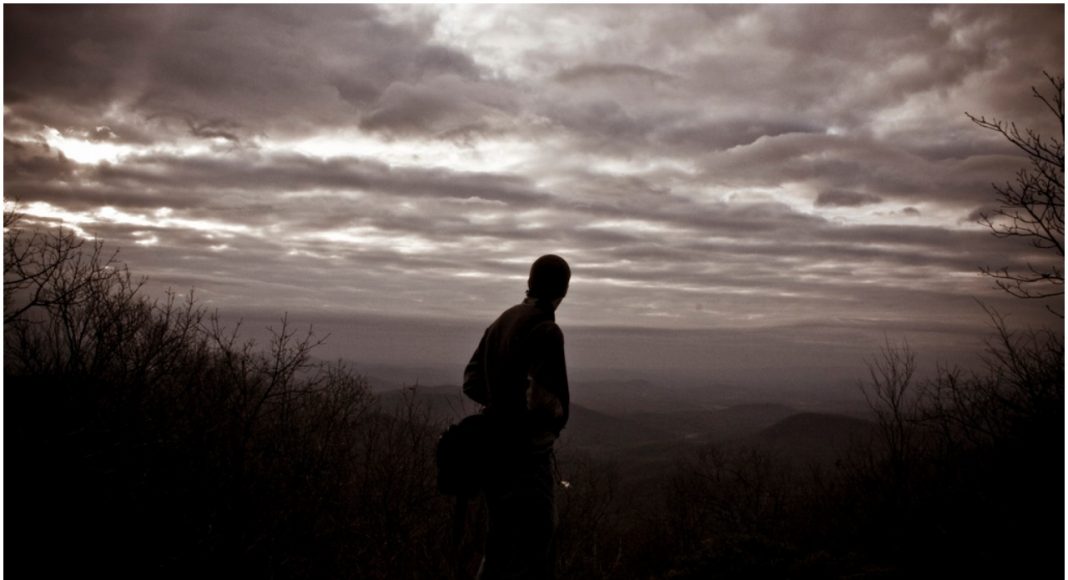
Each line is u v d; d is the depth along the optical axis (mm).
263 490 4270
